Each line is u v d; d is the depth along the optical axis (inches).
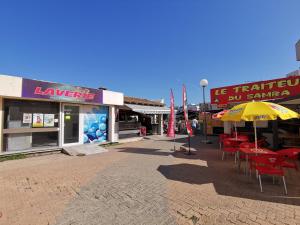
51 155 407.5
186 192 205.5
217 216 156.0
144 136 783.1
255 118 213.8
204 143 598.5
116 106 599.8
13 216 157.3
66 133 463.5
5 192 205.9
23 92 367.9
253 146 303.9
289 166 232.4
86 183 233.0
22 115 387.9
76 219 152.6
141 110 691.4
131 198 191.0
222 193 202.5
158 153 429.7
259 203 178.5
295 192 204.1
